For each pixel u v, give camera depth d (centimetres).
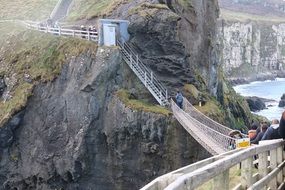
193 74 4616
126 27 4462
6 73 4900
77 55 4388
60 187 4325
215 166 718
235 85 16688
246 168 962
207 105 4378
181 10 4894
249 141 1848
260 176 1060
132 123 3919
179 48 4434
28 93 4506
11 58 5053
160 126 3812
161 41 4400
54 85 4434
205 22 5538
